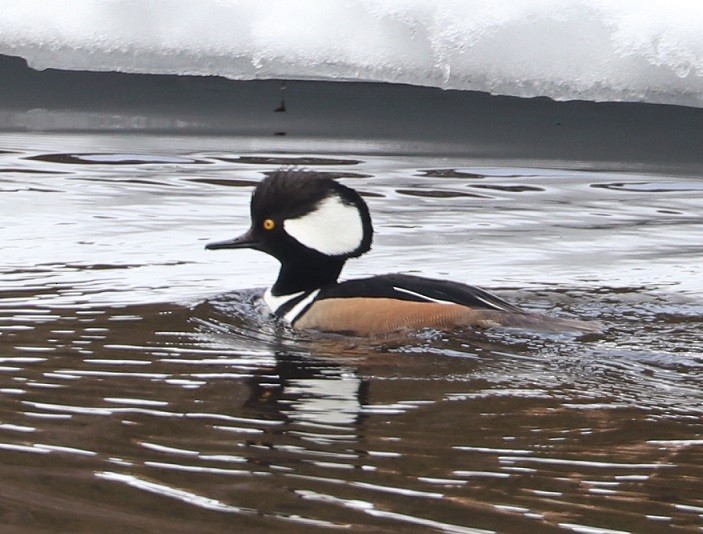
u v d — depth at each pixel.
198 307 13.16
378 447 8.97
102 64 25.72
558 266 14.91
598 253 15.45
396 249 15.64
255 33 24.91
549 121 22.98
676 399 10.30
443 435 9.26
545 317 12.62
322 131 22.23
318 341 12.17
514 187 18.72
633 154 20.81
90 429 9.27
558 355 11.61
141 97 24.36
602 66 23.09
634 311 13.21
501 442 9.11
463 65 23.61
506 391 10.46
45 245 15.35
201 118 22.95
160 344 11.79
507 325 12.37
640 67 22.91
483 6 23.83
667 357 11.57
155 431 9.25
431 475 8.42
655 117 23.02
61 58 25.92
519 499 8.02
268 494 8.05
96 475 8.34
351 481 8.30
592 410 9.93
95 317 12.62
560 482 8.33
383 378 10.87
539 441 9.16
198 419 9.57
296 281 13.42
